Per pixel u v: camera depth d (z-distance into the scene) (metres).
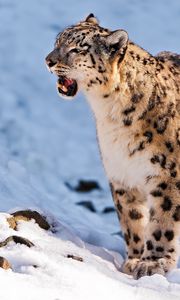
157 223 23.53
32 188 28.00
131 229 24.39
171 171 23.34
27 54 57.19
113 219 34.94
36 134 47.56
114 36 23.34
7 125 48.12
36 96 52.03
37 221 22.91
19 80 53.78
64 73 23.61
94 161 45.19
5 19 61.75
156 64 23.94
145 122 23.25
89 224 28.08
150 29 62.22
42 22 62.19
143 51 24.09
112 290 18.61
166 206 23.50
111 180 24.36
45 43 59.00
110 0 66.69
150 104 23.25
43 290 17.44
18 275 17.91
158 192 23.48
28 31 60.38
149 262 22.91
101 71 23.34
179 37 61.66
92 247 23.59
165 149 23.27
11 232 21.30
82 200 37.09
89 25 24.39
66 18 63.56
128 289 19.06
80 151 46.22
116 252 24.52
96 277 18.98
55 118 49.81
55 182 40.56
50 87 53.41
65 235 23.11
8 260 18.88
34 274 18.22
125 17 64.06
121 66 23.31
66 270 18.75
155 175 23.38
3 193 25.44
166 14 65.19
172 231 23.56
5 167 29.14
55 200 31.89
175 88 23.83
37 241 21.38
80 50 23.50
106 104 23.50
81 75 23.59
